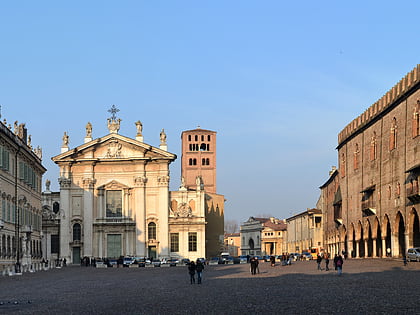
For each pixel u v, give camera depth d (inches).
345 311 1059.3
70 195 4849.9
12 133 3253.0
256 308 1151.6
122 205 4837.6
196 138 7126.0
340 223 4510.3
